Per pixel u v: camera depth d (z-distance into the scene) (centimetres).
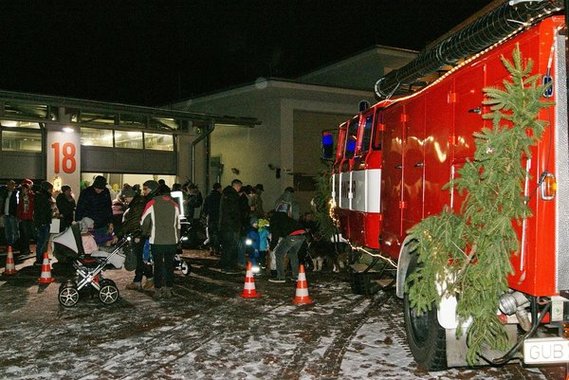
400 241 697
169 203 941
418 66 802
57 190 1767
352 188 904
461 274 473
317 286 1064
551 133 417
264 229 1268
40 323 781
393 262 749
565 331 415
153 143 2048
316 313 838
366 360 612
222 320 795
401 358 618
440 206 574
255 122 2212
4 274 1180
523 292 435
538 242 418
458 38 673
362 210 841
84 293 970
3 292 996
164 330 741
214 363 605
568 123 400
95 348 661
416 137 645
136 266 1016
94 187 1098
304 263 1259
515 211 422
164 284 950
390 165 739
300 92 2153
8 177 1744
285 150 2177
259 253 1266
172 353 641
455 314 500
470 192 457
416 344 591
